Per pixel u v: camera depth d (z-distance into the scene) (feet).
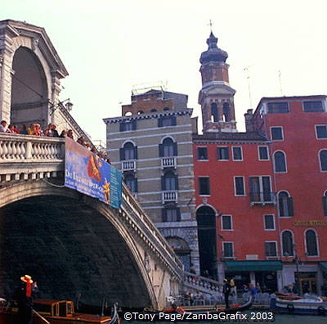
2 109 44.96
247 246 94.58
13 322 40.91
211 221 98.02
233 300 79.71
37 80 55.98
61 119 60.70
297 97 103.04
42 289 77.61
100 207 52.39
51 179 41.98
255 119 113.29
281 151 100.07
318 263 93.81
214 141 99.66
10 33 46.88
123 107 108.99
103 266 68.18
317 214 96.63
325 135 101.45
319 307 70.33
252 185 98.27
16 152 33.91
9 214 52.47
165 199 94.94
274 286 94.12
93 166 47.75
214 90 132.67
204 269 100.12
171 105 107.14
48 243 63.87
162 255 72.79
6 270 73.41
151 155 98.43
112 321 47.19
